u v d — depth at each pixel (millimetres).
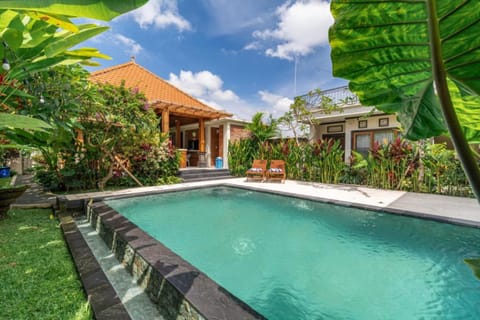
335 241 3541
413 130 960
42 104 2803
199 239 3686
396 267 2752
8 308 1803
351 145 9922
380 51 827
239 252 3219
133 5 746
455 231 3693
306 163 8883
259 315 1431
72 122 3697
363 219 4484
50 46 1538
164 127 9477
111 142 6930
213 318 1399
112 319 1659
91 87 4707
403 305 2104
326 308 2074
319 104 10273
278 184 8109
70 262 2568
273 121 10797
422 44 771
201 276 1885
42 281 2193
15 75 1742
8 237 3311
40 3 708
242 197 6746
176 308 1706
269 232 3984
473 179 576
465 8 658
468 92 746
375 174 7145
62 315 1739
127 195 5992
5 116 942
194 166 13055
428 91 880
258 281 2510
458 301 2143
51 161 6105
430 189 6164
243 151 10875
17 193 4203
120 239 2836
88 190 6656
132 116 6852
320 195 6027
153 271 2049
